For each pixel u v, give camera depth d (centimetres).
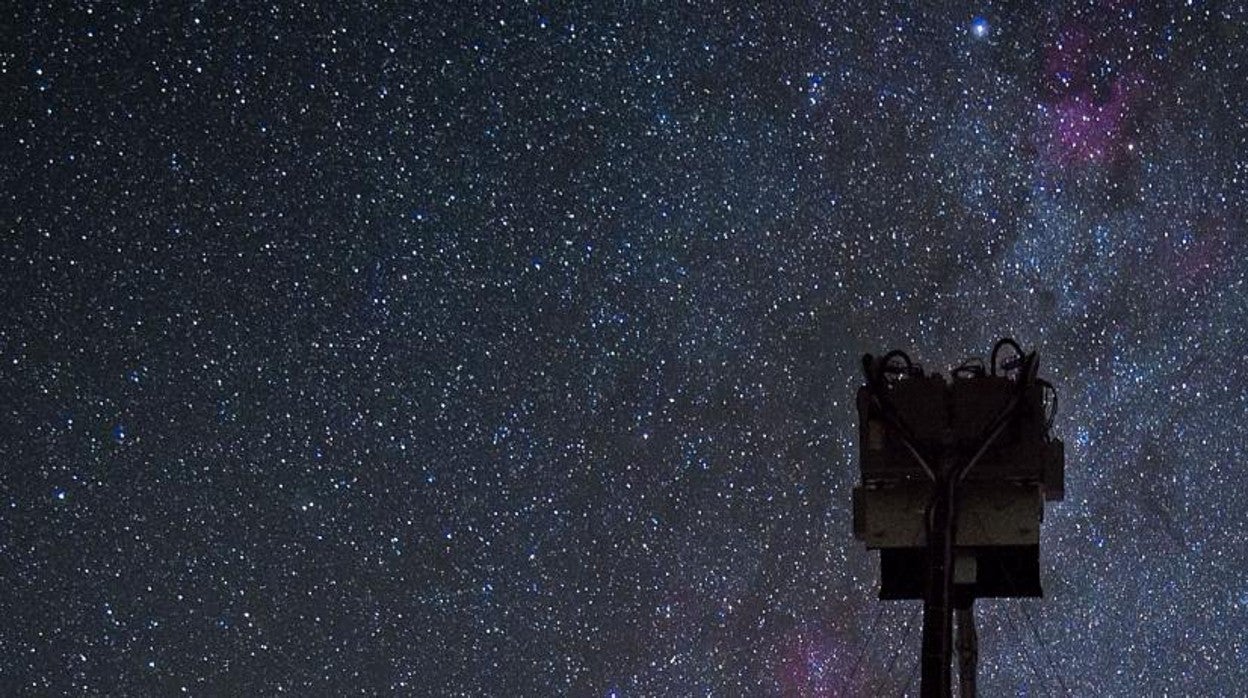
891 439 291
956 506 279
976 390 289
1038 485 292
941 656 271
